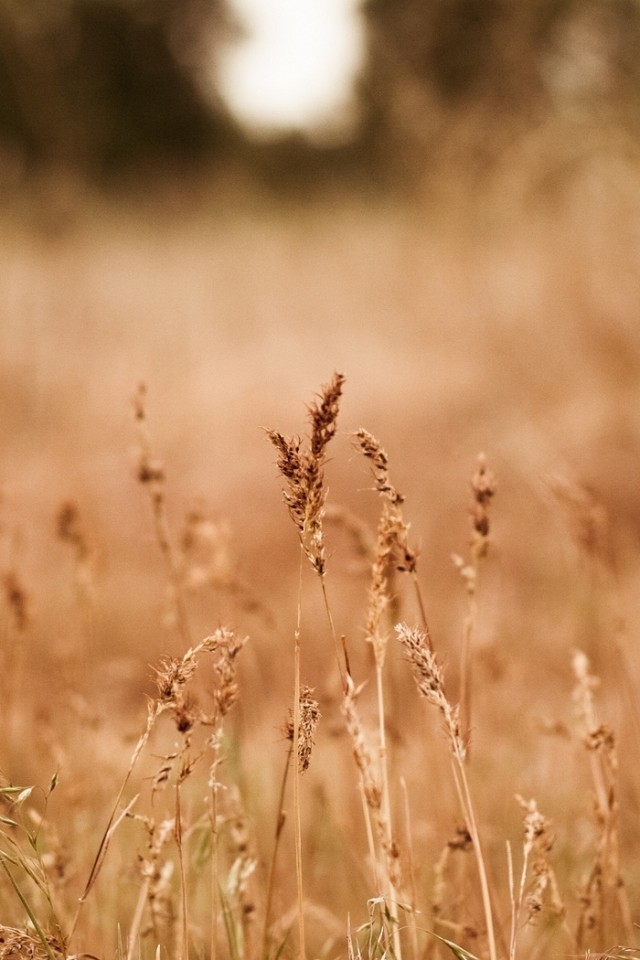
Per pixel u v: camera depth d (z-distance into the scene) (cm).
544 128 725
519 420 475
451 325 650
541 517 381
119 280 1084
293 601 351
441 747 192
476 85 807
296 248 1133
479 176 762
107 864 156
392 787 165
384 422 506
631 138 661
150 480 184
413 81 849
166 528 188
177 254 1252
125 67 2228
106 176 1922
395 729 165
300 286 937
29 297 934
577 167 698
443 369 576
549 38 753
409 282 768
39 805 167
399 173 1013
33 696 238
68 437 539
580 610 265
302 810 191
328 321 772
